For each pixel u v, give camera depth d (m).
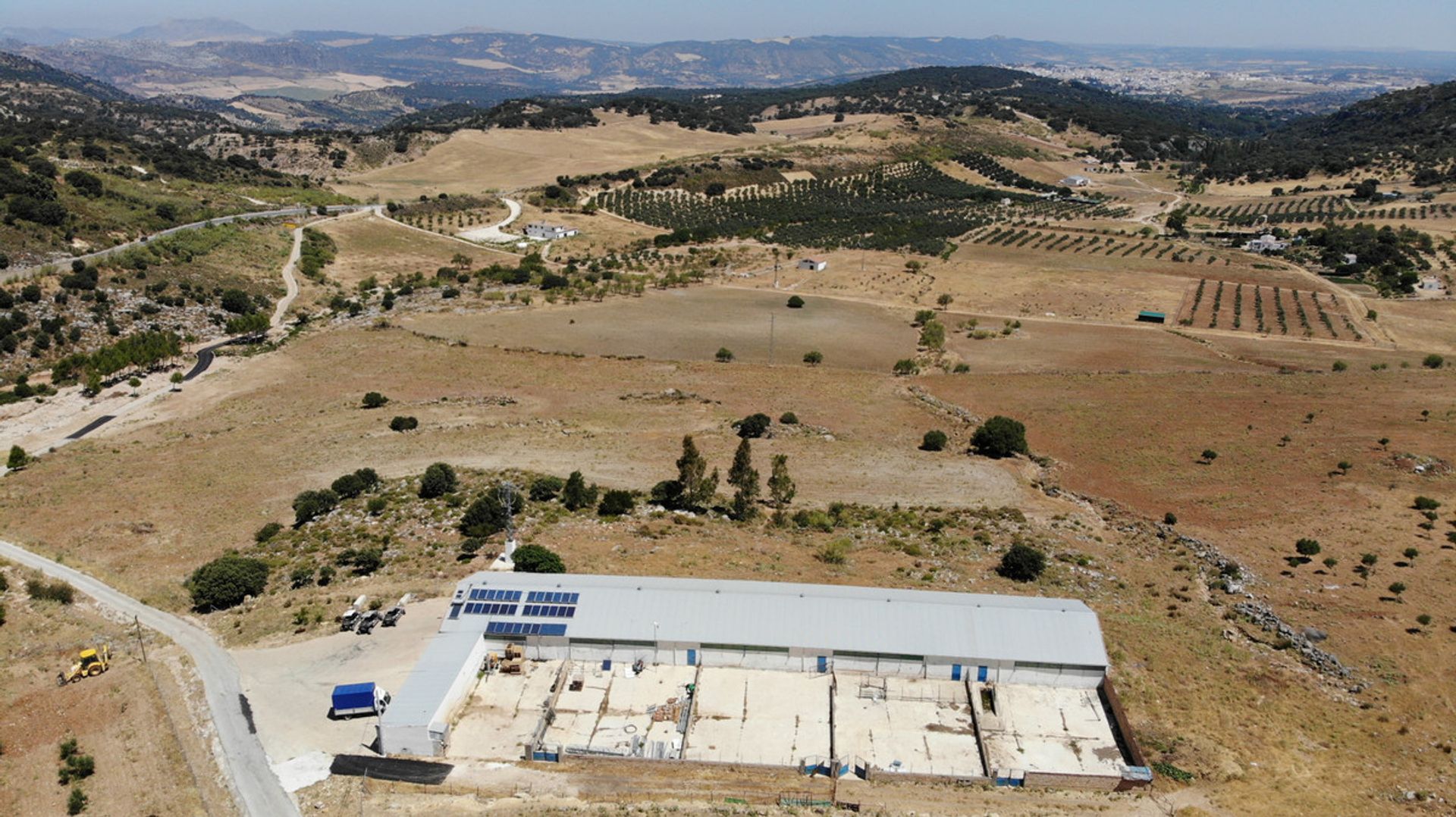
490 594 61.44
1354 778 50.34
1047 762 50.88
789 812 47.66
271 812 47.34
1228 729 54.09
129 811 47.78
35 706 56.31
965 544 78.25
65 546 81.81
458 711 54.59
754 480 85.88
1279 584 72.50
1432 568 74.38
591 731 53.03
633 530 79.75
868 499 91.25
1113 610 67.75
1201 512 87.38
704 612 59.66
